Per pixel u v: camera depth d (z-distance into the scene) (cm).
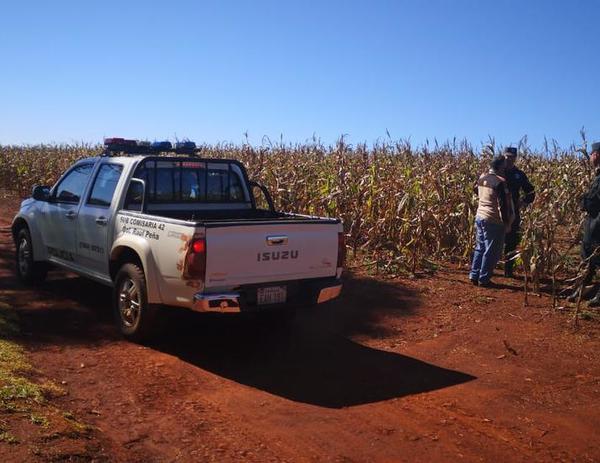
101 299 757
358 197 1022
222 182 717
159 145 740
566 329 664
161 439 403
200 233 519
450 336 646
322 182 1126
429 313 725
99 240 659
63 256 740
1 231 1247
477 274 847
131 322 604
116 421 427
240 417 445
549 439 422
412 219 924
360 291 808
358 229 989
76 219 703
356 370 551
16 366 497
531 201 886
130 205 642
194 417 441
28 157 2178
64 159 2033
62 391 469
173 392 487
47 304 725
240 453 388
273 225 558
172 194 674
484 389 510
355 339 638
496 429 436
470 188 999
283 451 394
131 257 617
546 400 489
